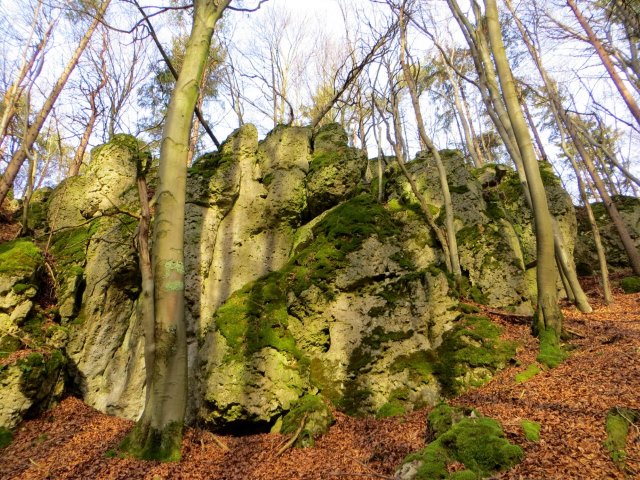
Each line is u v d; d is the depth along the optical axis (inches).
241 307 390.3
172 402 282.7
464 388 336.5
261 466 266.7
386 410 333.1
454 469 194.7
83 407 398.3
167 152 317.1
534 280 575.8
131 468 260.8
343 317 386.9
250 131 533.0
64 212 543.8
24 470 282.8
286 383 344.2
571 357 342.0
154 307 294.7
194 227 467.2
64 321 430.9
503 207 607.5
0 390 340.5
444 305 397.1
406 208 536.7
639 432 200.1
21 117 597.0
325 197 495.2
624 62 591.2
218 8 367.9
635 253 706.8
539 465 186.1
